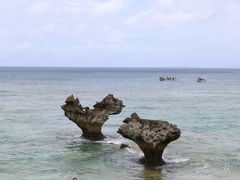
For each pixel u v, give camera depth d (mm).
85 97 110125
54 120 62719
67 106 46219
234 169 34469
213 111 78188
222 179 31672
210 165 35594
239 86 170125
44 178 31250
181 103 94750
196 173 33188
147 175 32469
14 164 35281
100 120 45125
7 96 107688
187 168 34562
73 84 173625
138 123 35344
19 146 42781
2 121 61219
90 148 41906
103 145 43406
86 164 35625
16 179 30828
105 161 36656
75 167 34625
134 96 114812
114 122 61062
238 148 42781
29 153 39531
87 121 45594
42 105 85875
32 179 30953
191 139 47312
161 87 159125
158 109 80938
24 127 55562
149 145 34125
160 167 34625
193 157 38344
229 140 47281
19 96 108562
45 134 50094
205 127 56906
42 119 63812
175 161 36688
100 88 148500
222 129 55375
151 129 34531
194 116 69938
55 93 121562
